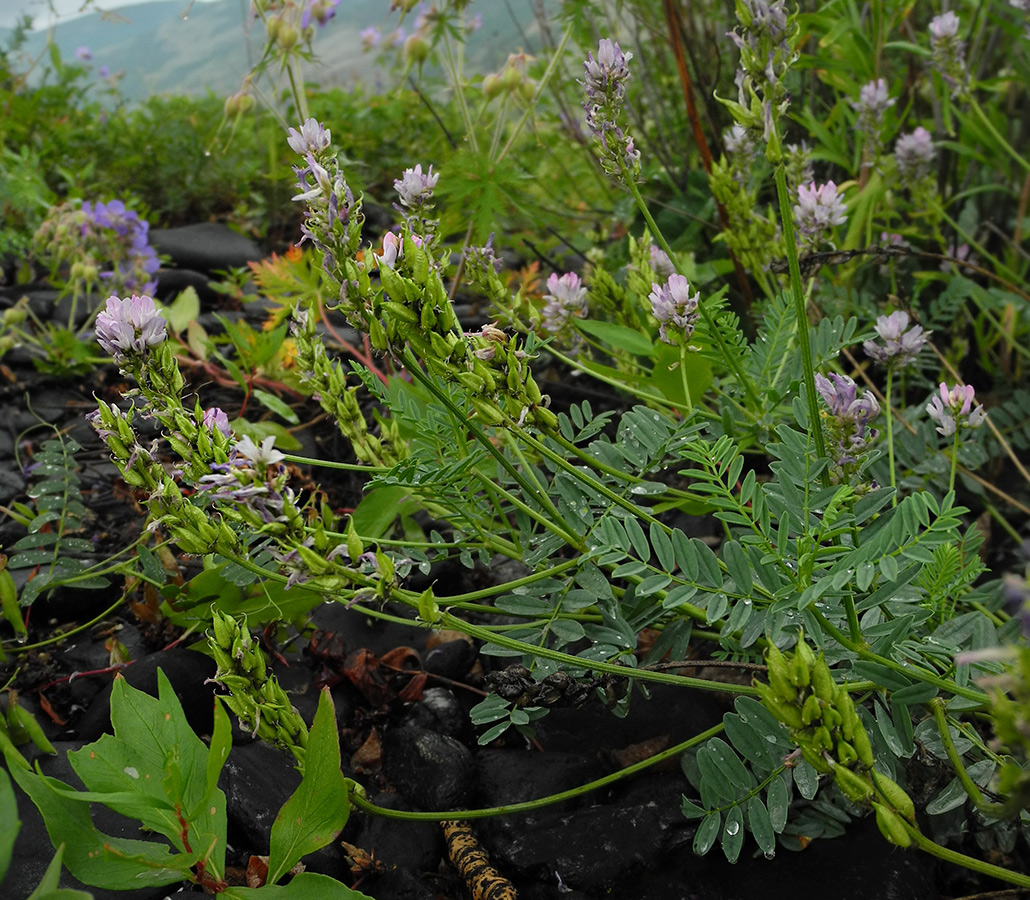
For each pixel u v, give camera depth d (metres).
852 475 0.32
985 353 0.63
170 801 0.26
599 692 0.33
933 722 0.29
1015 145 0.70
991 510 0.49
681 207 0.75
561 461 0.31
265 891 0.27
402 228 0.29
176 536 0.29
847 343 0.40
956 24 0.57
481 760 0.38
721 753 0.30
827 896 0.32
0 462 0.58
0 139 0.99
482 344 0.30
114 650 0.42
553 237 0.87
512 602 0.35
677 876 0.33
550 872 0.32
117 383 0.68
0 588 0.41
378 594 0.27
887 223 0.63
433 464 0.38
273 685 0.29
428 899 0.32
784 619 0.27
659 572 0.29
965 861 0.23
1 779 0.22
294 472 0.54
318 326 0.70
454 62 0.64
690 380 0.43
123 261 0.72
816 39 0.68
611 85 0.34
